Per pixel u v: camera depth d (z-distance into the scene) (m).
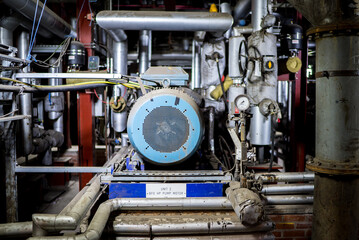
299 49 2.92
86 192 1.66
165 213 1.74
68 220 1.33
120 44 3.03
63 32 3.27
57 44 3.45
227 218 1.64
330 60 1.38
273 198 1.99
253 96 2.45
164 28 2.28
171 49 4.89
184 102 1.79
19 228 1.40
